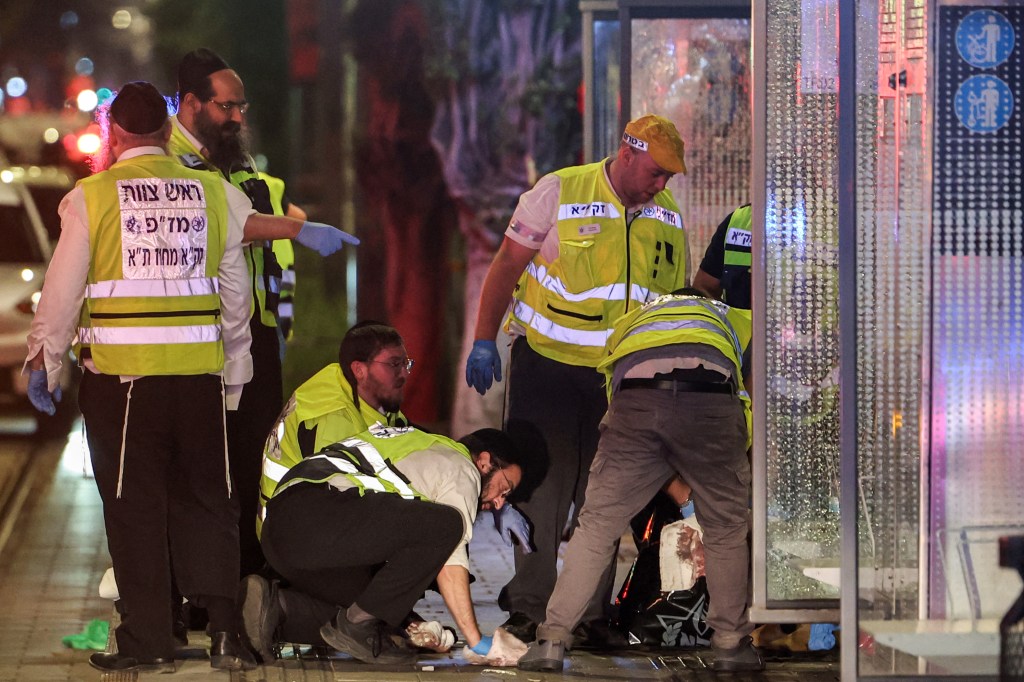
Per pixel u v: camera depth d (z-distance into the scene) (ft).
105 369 66.49
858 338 62.23
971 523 62.18
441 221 142.41
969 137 61.77
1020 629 50.11
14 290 147.95
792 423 64.59
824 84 63.98
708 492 66.90
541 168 135.23
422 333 141.90
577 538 67.77
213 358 67.82
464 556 69.00
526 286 76.07
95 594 86.22
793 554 64.59
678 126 99.25
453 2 135.44
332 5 142.61
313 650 72.23
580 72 134.00
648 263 74.69
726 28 98.63
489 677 66.95
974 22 61.67
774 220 64.39
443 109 137.18
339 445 69.62
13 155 244.83
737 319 70.38
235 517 68.85
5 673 67.62
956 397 62.13
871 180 62.18
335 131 145.48
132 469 66.69
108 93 88.28
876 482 62.23
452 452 69.26
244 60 186.29
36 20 311.47
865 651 61.16
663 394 66.28
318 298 161.58
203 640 74.49
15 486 122.01
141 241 66.44
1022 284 62.03
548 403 74.90
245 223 69.31
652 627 73.05
